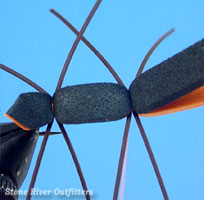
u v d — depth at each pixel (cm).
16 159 13
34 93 12
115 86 12
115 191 12
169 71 12
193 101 12
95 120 12
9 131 12
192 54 11
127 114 12
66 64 12
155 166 12
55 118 12
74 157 12
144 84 12
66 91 12
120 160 12
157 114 12
